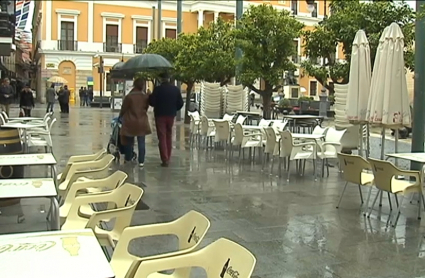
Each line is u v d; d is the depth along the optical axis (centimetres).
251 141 1130
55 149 1251
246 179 909
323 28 1361
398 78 792
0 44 1352
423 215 664
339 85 1275
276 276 441
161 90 1023
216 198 745
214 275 277
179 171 980
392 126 811
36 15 5153
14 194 399
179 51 2142
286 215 652
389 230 591
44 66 4488
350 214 663
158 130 1031
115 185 483
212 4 4859
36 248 265
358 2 1317
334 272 453
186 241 336
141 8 4884
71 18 4609
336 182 895
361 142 1018
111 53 4719
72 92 4575
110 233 383
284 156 930
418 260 488
